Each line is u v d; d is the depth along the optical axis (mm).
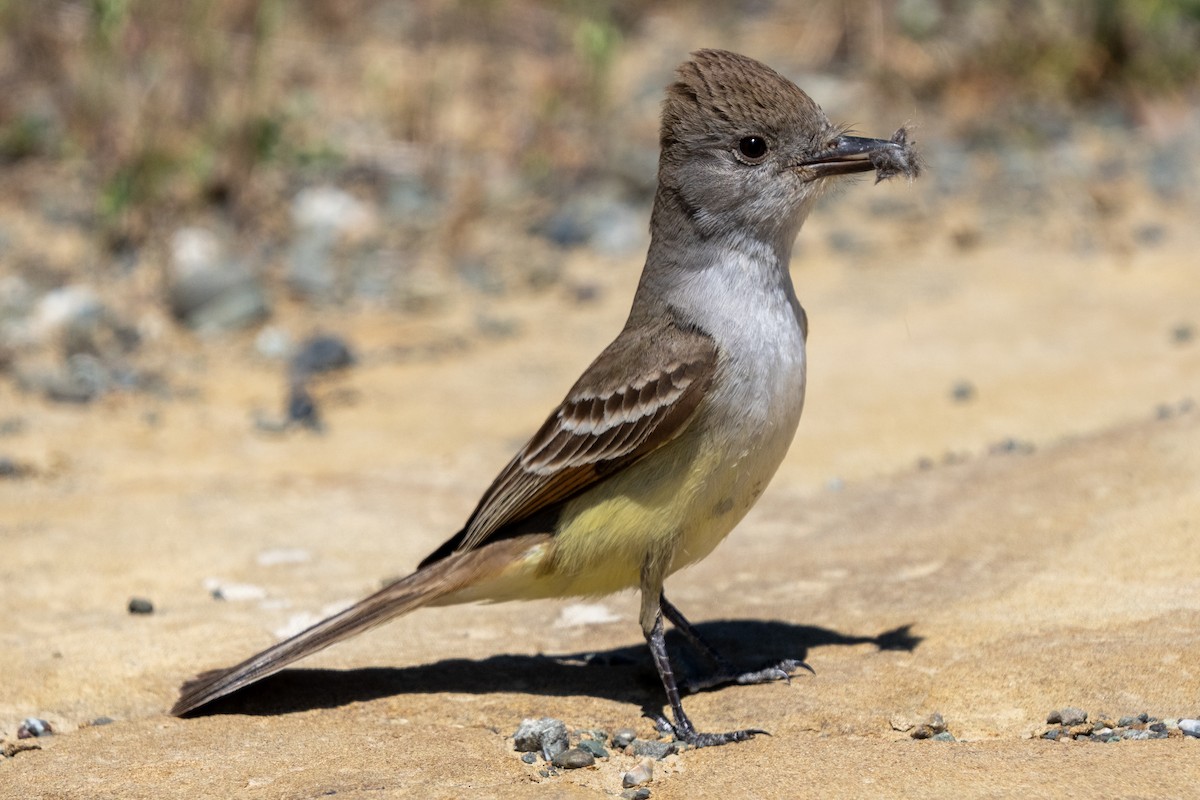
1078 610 9086
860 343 16906
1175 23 25031
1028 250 19797
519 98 23844
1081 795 6789
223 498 13148
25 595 10867
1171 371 14938
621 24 26734
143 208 20000
